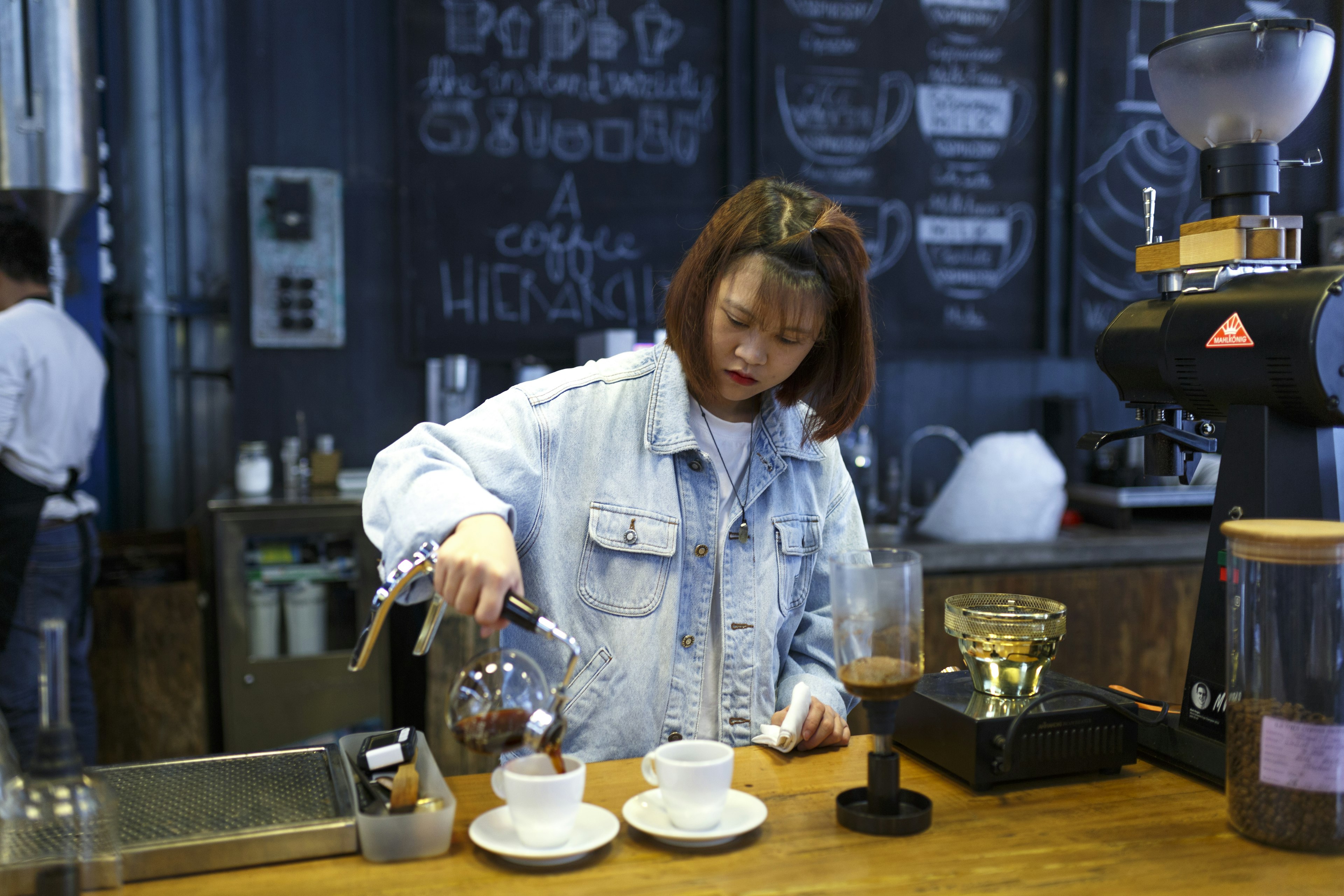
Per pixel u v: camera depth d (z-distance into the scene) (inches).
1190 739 44.4
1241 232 43.8
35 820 32.0
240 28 128.8
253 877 34.6
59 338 105.2
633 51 137.0
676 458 53.7
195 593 117.0
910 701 47.1
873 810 38.6
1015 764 42.4
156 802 38.7
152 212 130.0
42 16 112.2
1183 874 34.7
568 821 35.4
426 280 134.2
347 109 132.6
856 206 142.6
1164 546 121.3
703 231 50.3
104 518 133.2
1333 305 39.8
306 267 130.3
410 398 136.4
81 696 106.5
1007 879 34.3
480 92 133.3
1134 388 49.6
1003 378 149.1
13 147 112.8
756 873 34.7
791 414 56.8
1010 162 146.3
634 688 52.2
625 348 122.2
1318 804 35.9
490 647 50.9
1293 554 35.9
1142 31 145.5
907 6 141.9
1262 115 43.8
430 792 38.6
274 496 121.5
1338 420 41.2
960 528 123.9
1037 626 44.2
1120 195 147.5
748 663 54.2
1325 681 35.7
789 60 139.5
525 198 135.7
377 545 43.2
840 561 39.2
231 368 135.2
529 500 50.7
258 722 115.6
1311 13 61.5
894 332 144.9
